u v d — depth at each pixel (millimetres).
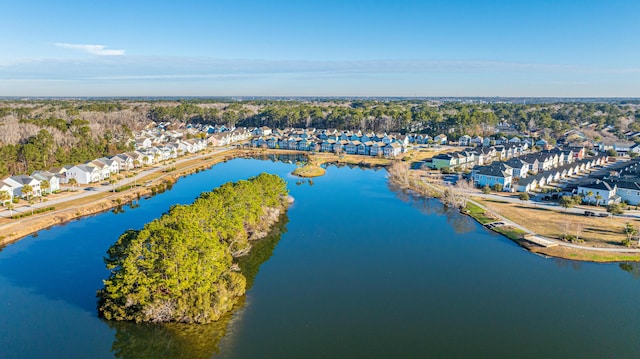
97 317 55438
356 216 101750
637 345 50875
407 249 80750
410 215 103062
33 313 56281
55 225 92438
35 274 68000
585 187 112188
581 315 57531
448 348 50094
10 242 81812
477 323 55469
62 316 55594
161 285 55125
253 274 69000
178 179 144250
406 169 150000
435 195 119688
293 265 72625
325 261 74562
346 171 164000
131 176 140750
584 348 50312
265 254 77312
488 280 67812
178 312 53625
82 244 81250
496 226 92750
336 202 114750
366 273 69938
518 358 48406
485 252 79562
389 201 116375
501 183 127438
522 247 81938
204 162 175750
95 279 66562
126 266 52375
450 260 75750
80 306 58188
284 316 56500
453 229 92688
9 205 98750
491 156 183500
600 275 69688
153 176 142375
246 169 166000
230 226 71938
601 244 81312
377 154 195875
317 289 64125
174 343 50406
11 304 58531
